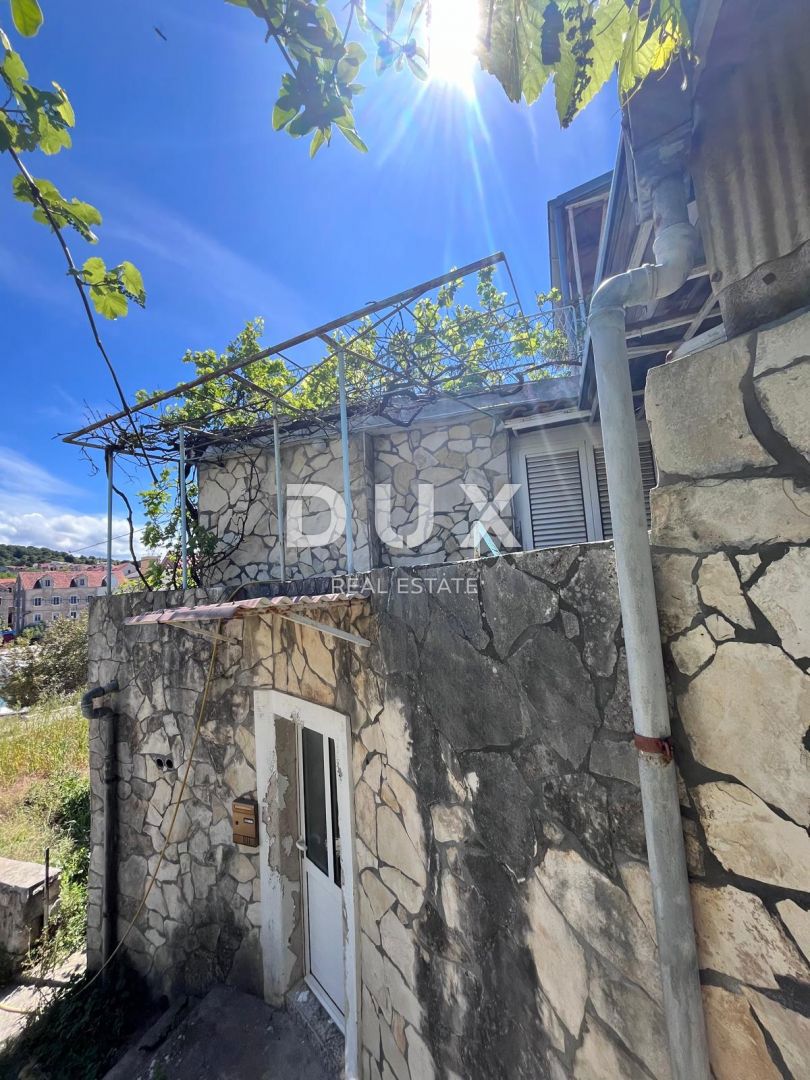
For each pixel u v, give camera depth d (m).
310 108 1.02
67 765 9.53
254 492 6.71
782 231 1.02
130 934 4.39
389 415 5.24
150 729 4.38
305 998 3.31
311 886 3.43
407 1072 2.18
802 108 0.99
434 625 1.91
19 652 17.58
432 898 1.97
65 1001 4.28
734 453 1.02
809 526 0.91
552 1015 1.41
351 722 2.62
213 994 3.56
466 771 1.75
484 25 0.90
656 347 2.79
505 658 1.56
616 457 1.18
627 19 0.92
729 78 1.11
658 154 1.29
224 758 3.81
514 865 1.55
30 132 1.11
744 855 1.00
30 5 0.91
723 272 1.14
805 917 0.90
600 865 1.25
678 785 1.10
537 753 1.45
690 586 1.09
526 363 4.62
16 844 6.75
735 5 1.00
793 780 0.92
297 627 3.16
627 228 2.34
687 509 1.10
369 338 3.73
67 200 1.24
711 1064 1.06
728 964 1.02
